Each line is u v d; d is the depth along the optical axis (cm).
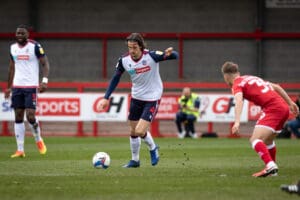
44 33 10650
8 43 10719
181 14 10612
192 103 8169
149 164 4491
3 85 8550
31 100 5000
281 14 10538
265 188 3184
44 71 5012
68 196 2939
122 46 10694
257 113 8300
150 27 10644
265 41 10538
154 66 4066
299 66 10525
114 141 7338
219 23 10575
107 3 10675
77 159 4903
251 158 5069
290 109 3697
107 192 3061
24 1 10675
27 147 6250
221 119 8344
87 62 10712
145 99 4100
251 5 10538
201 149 6044
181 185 3306
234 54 10575
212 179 3544
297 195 2955
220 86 8812
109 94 4159
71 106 8350
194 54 10619
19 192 3059
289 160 4906
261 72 10531
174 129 9056
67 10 10681
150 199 2850
